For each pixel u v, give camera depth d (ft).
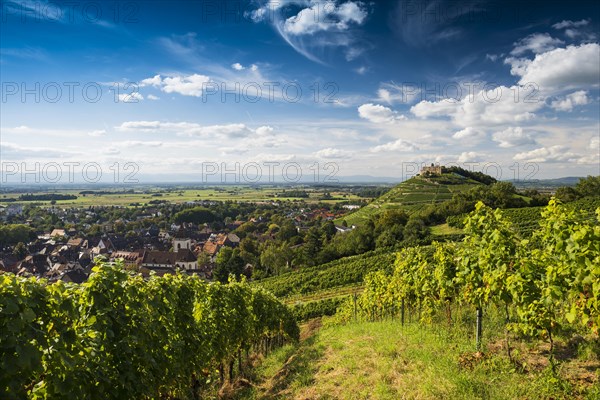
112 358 17.35
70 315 15.11
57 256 245.04
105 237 319.47
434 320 40.04
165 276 27.20
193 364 26.78
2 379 12.32
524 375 20.29
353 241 233.35
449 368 22.36
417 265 44.16
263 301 56.80
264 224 433.48
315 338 54.85
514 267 22.97
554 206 23.52
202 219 485.15
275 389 30.32
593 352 21.83
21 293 13.60
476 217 26.50
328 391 24.76
